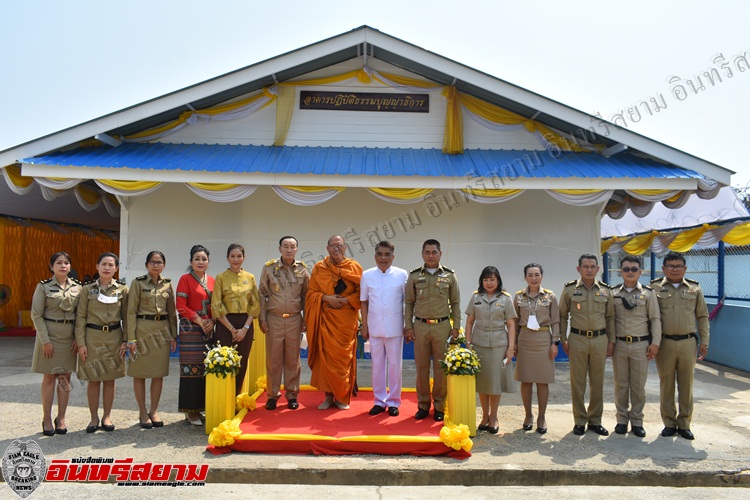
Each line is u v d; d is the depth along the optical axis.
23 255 14.24
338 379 5.84
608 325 5.67
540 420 5.55
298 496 4.16
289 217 9.49
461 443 4.73
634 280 5.56
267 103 9.47
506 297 5.54
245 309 5.72
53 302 5.26
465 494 4.26
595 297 5.57
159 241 9.41
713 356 10.05
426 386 5.63
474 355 5.29
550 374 5.50
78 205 12.25
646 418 6.13
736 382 8.26
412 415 5.71
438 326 5.53
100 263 5.39
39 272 14.94
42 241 15.14
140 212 9.41
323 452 4.80
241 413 5.58
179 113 9.22
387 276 5.78
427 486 4.43
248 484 4.39
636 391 5.52
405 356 9.66
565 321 5.77
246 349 5.86
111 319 5.42
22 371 8.27
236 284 5.71
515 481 4.49
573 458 4.80
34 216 13.69
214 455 4.76
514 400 6.94
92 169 7.92
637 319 5.53
